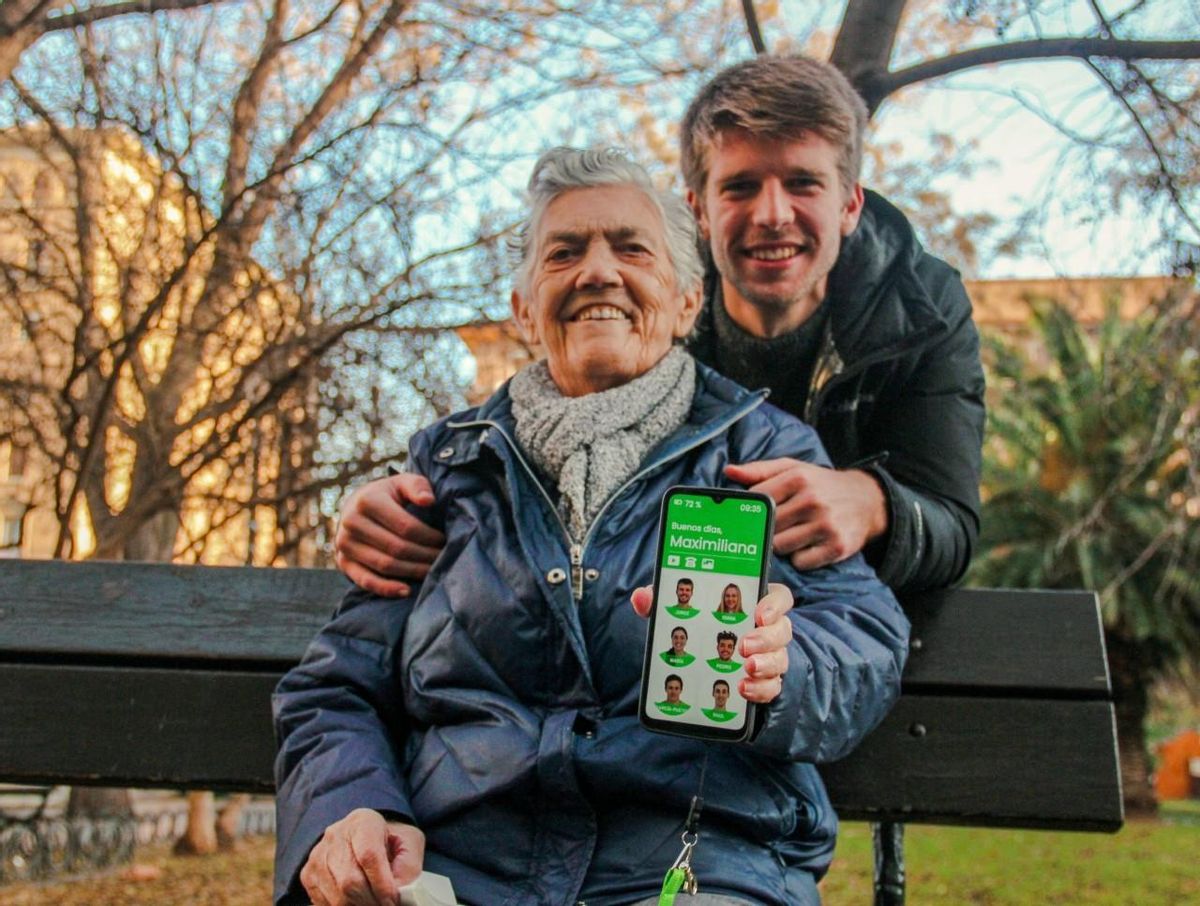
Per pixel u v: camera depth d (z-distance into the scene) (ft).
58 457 23.88
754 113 7.29
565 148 6.76
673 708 5.16
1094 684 6.97
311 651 6.41
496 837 5.64
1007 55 11.27
